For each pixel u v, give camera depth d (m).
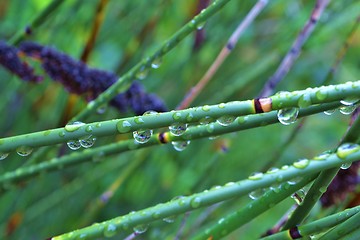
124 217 0.46
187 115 0.44
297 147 1.06
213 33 0.93
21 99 0.92
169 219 0.46
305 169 0.44
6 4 0.99
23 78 0.63
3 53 0.62
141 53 0.92
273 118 0.46
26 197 0.88
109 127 0.44
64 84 0.63
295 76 1.04
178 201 0.45
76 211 0.91
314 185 0.46
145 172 0.95
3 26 0.95
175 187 0.95
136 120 0.44
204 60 0.94
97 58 0.94
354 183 0.55
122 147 0.55
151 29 0.91
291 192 0.46
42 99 0.97
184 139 0.49
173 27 1.01
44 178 0.91
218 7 0.54
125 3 0.96
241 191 0.44
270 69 0.91
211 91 0.93
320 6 0.67
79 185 0.88
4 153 0.44
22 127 0.93
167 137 0.51
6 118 0.92
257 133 1.06
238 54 0.98
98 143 0.89
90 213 0.78
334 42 1.07
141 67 0.56
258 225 1.00
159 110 0.64
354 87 0.43
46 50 0.63
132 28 0.92
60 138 0.44
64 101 0.90
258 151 1.03
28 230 0.87
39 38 0.90
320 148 1.08
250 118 0.47
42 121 0.94
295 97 0.43
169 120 0.44
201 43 0.90
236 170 0.98
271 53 0.92
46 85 0.90
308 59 1.06
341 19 0.88
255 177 0.45
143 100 0.64
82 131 0.44
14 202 0.87
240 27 0.68
